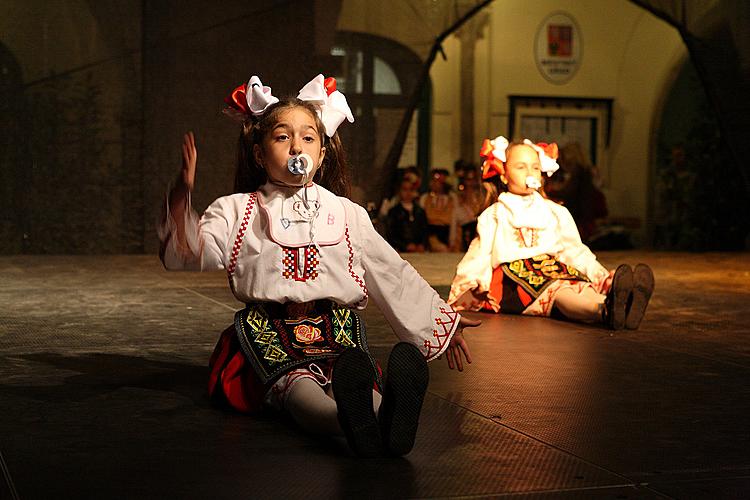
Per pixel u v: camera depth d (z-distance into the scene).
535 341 5.12
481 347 4.91
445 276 8.70
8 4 10.61
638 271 5.52
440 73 16.39
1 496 2.50
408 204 11.62
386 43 11.07
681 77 17.00
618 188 17.17
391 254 3.50
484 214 6.26
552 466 2.84
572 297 5.86
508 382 4.04
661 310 6.46
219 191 10.99
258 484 2.63
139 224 11.02
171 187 3.19
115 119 10.91
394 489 2.61
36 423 3.23
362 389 2.82
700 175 15.58
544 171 6.36
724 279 8.59
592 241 15.54
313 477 2.70
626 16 16.97
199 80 10.95
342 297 3.42
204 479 2.67
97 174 10.91
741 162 11.88
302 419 3.10
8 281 7.79
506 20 16.55
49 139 10.81
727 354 4.81
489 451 2.99
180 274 8.53
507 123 16.72
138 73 10.89
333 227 3.43
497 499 2.54
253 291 3.35
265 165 3.48
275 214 3.40
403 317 3.44
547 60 16.75
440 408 3.55
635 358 4.66
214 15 10.90
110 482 2.63
